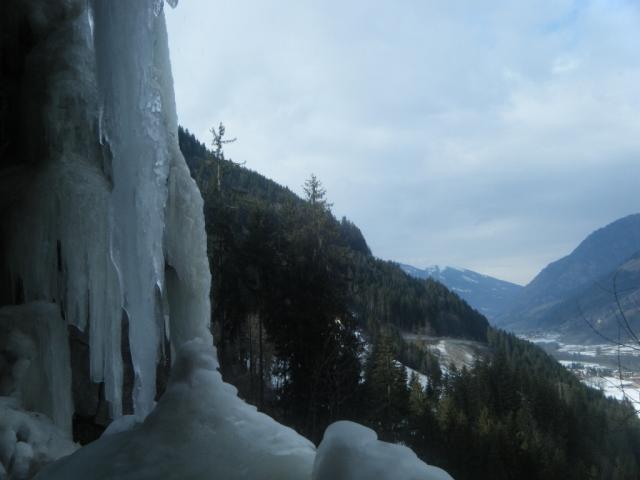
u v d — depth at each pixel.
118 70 5.62
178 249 6.78
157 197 5.87
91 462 2.86
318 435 20.88
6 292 5.86
